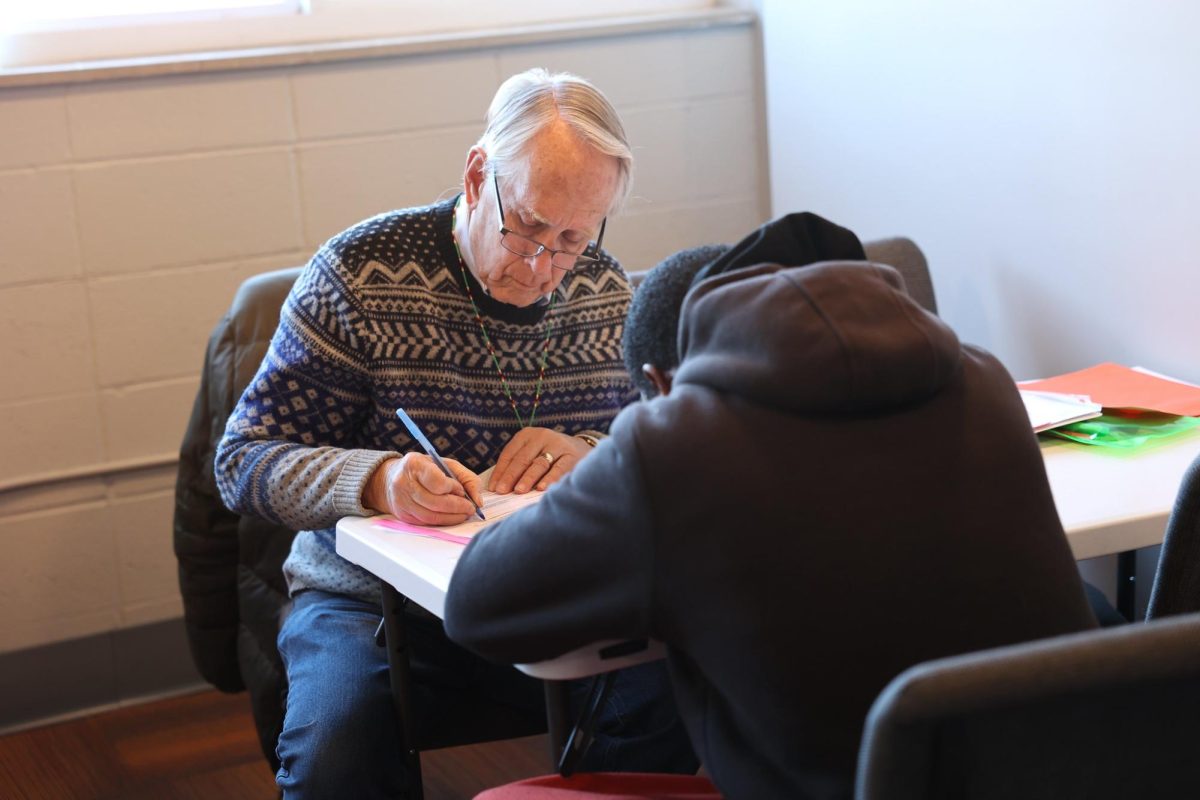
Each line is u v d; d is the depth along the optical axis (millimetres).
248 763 2449
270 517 1649
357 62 2660
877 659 999
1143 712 917
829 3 2680
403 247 1712
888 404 1038
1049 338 2326
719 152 3061
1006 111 2312
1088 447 1729
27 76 2385
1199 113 1965
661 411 1050
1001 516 1047
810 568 999
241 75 2568
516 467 1636
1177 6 1970
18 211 2447
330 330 1673
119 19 2576
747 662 1004
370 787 1547
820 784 999
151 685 2734
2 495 2527
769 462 1012
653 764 1661
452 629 1146
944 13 2398
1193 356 2055
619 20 2904
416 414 1698
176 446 2650
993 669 827
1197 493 1203
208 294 2621
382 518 1546
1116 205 2139
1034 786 919
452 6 2842
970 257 2461
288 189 2652
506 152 1601
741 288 1064
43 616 2600
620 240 2988
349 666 1640
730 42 3016
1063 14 2162
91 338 2545
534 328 1776
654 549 1010
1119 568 1973
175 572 2701
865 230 2715
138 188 2529
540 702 1703
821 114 2766
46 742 2562
